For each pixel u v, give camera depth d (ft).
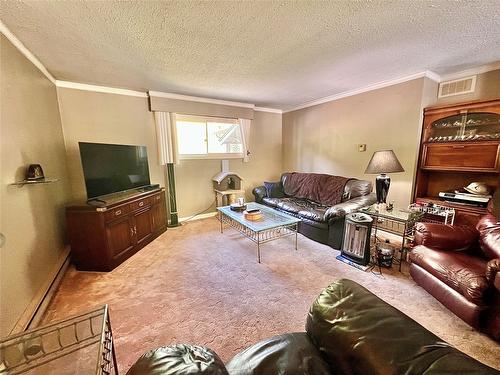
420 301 5.88
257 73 9.04
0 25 5.34
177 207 13.32
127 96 11.18
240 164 15.37
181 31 5.88
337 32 6.04
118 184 9.27
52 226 7.65
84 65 7.99
